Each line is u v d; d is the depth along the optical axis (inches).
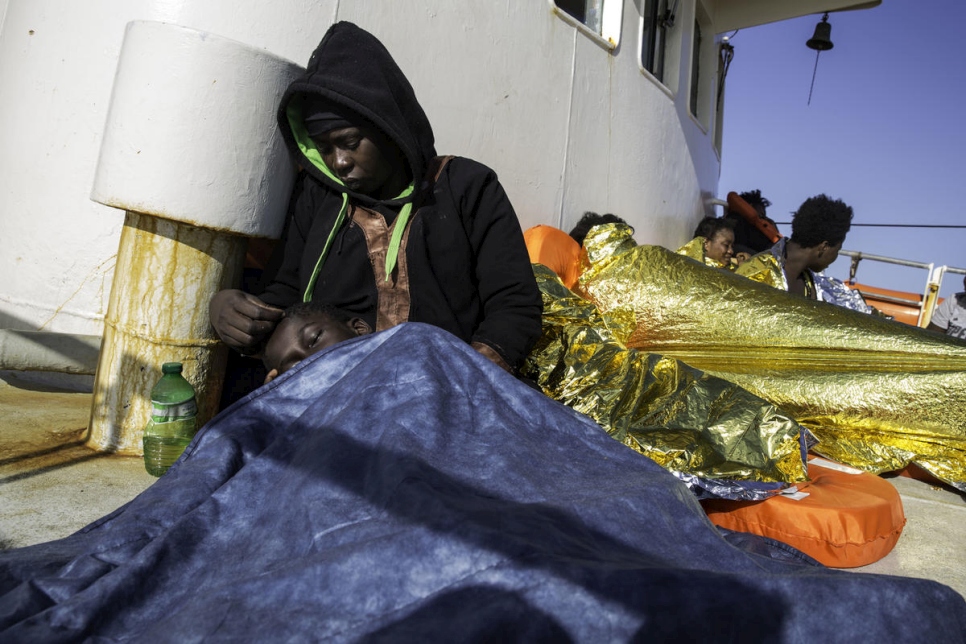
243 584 39.4
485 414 56.1
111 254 108.4
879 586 39.5
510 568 36.9
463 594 36.8
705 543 46.9
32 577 46.2
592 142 174.1
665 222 220.5
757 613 36.8
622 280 137.7
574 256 147.3
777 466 84.5
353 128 80.7
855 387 118.8
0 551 52.2
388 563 38.7
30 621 39.0
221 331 78.8
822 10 260.2
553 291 116.4
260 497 52.1
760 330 126.3
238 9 102.4
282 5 104.9
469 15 133.5
